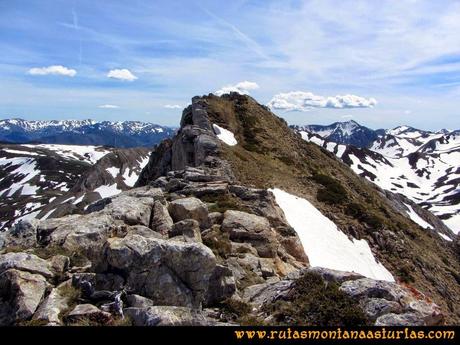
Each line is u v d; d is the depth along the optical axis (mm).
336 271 17297
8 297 14836
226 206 32188
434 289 43062
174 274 15781
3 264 15648
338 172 72938
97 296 14883
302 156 70500
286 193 48719
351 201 52500
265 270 22875
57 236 19828
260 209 33781
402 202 108562
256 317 15680
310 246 37938
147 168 72312
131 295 14828
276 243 27422
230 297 17203
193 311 13875
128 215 22953
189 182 37094
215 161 50375
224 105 76312
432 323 14484
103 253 16031
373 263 41938
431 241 62531
